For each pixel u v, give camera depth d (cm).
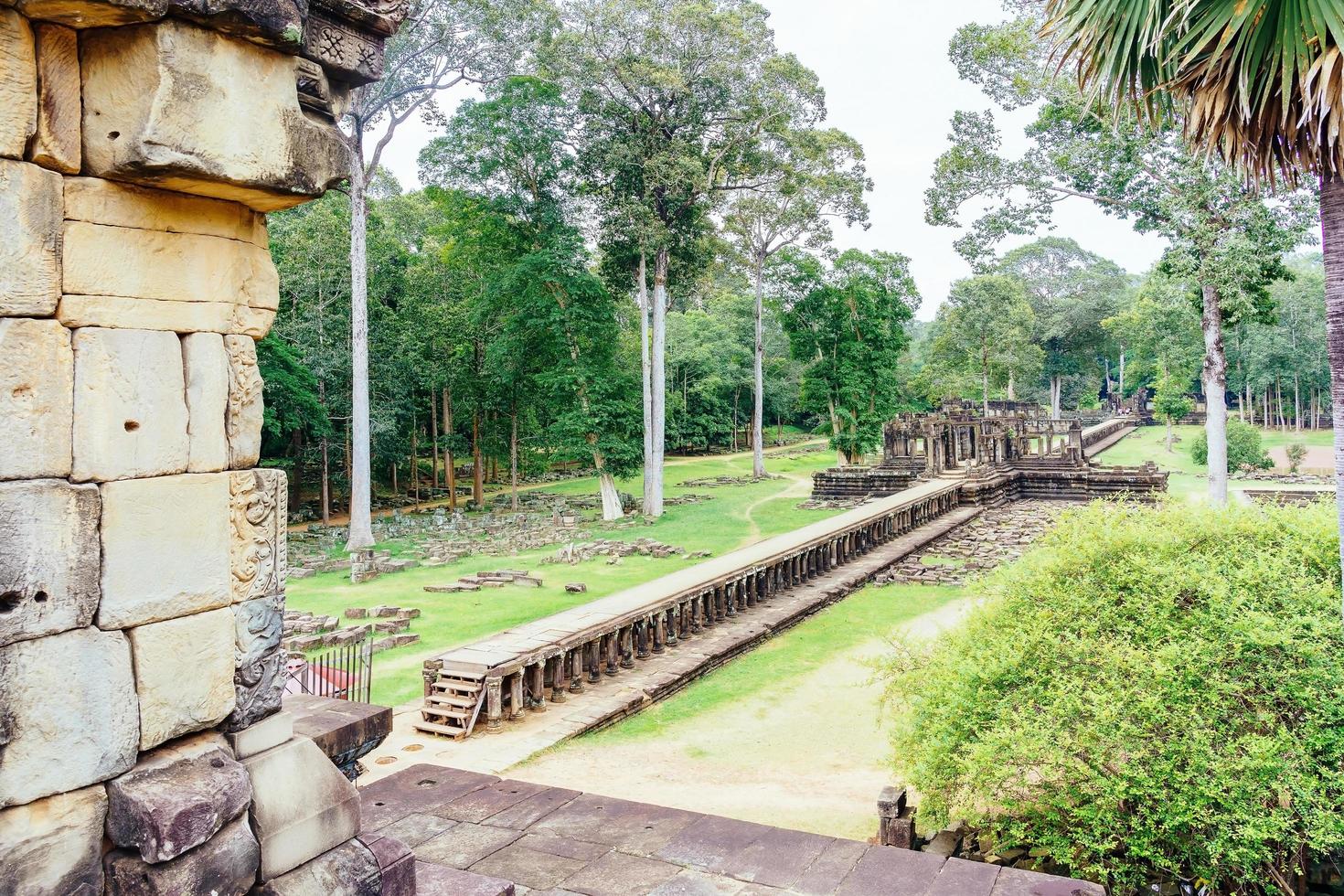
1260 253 2142
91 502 322
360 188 3073
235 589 373
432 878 479
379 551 2980
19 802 301
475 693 1134
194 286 358
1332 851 728
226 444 373
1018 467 4512
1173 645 706
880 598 2066
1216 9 687
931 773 762
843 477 4303
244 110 343
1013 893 519
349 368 3806
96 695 321
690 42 3431
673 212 3825
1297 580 768
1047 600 841
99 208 326
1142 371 7031
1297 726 682
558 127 3719
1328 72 616
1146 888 722
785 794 934
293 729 450
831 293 4900
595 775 993
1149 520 909
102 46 323
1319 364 6378
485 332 4016
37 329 309
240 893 351
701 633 1669
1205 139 786
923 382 6700
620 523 3622
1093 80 811
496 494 5125
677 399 5966
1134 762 683
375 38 426
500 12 3005
